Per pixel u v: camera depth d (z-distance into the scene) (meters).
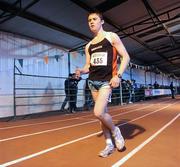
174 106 11.64
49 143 3.77
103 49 2.98
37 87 10.51
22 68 9.80
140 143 3.65
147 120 6.42
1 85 8.88
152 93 20.52
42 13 8.69
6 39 9.18
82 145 3.60
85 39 11.85
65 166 2.63
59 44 11.88
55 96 11.34
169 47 19.83
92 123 6.13
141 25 12.98
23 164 2.71
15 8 7.85
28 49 10.14
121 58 3.02
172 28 15.20
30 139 4.12
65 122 6.54
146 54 20.08
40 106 10.56
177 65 30.64
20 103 9.62
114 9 10.04
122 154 3.06
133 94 16.41
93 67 3.01
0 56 8.92
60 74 12.02
